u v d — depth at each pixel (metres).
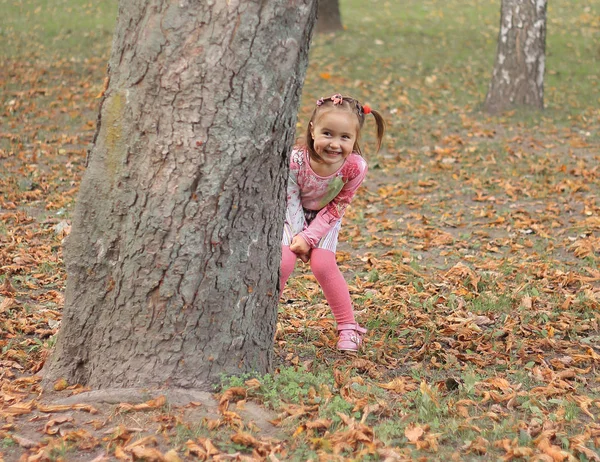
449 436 3.45
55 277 5.76
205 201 3.39
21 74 13.23
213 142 3.35
